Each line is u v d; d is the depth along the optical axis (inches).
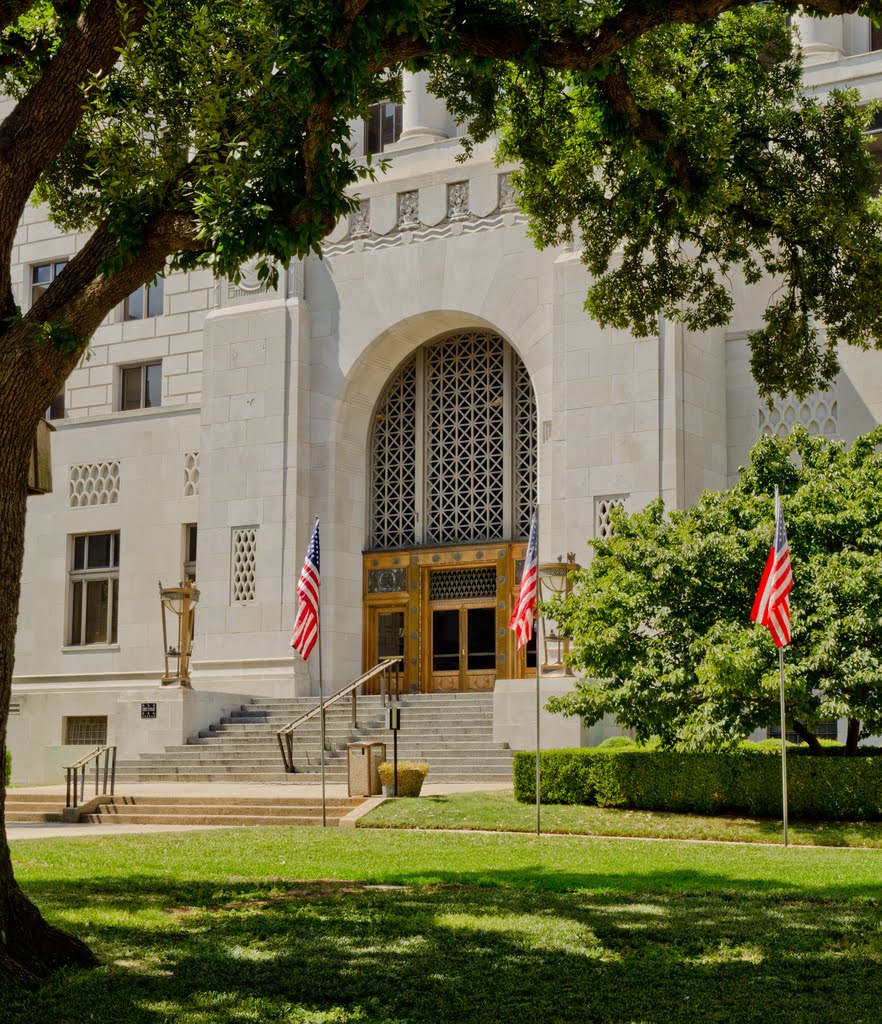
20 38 456.8
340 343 1120.2
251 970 316.8
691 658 688.4
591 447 980.6
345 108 350.6
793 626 650.2
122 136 399.5
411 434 1141.1
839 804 651.5
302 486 1106.7
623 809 709.9
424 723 970.1
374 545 1143.6
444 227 1088.2
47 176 518.3
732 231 651.5
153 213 351.9
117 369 1261.1
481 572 1099.3
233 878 489.1
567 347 1000.9
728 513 717.9
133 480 1216.2
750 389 990.4
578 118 593.6
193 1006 281.9
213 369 1154.0
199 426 1189.7
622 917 392.2
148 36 406.0
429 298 1087.0
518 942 352.2
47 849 585.0
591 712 710.5
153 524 1198.9
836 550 690.8
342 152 357.7
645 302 683.4
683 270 682.8
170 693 1003.3
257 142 357.7
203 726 1018.1
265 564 1101.7
